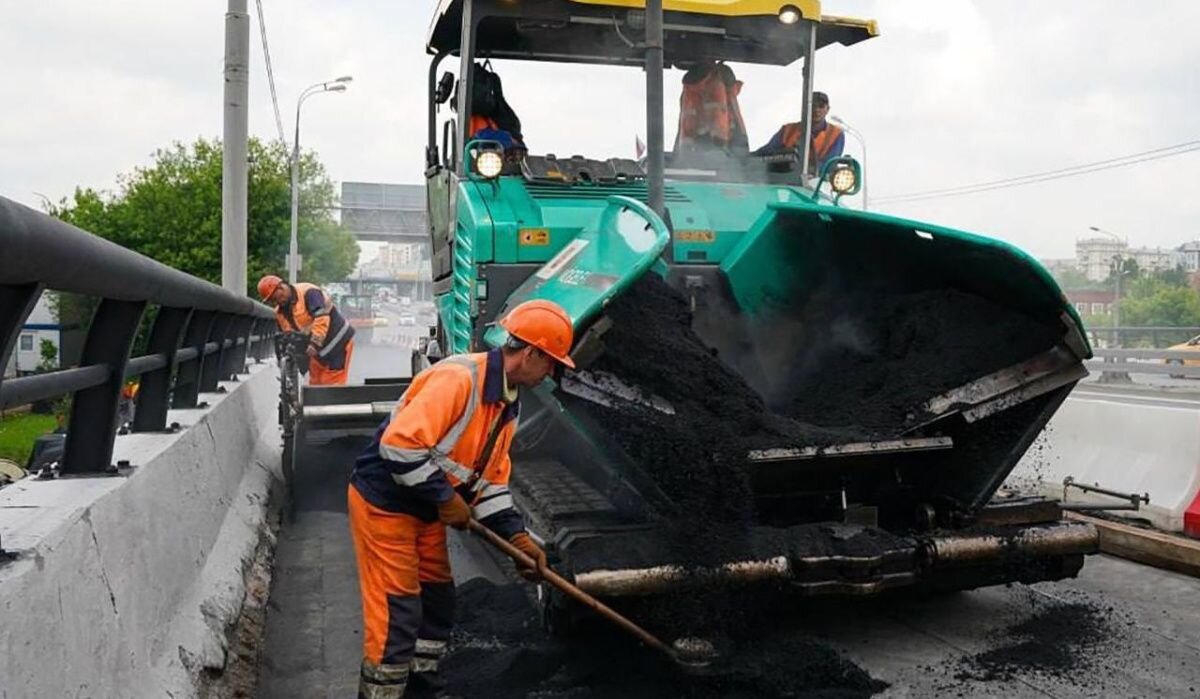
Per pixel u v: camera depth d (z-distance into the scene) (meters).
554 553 3.95
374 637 3.37
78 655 2.38
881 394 4.62
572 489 4.67
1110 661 4.12
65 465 3.21
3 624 1.97
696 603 3.85
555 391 3.82
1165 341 28.20
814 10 5.98
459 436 3.29
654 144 4.80
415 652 3.61
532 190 5.44
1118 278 42.94
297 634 4.60
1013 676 3.97
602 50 6.30
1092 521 5.95
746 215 5.41
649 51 4.77
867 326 5.22
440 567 3.60
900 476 4.64
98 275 2.62
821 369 5.28
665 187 5.59
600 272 4.14
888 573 4.04
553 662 4.02
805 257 5.17
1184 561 5.34
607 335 4.03
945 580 4.45
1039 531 4.35
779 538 3.96
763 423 4.13
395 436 3.17
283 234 30.09
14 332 2.26
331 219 33.84
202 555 4.19
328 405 7.75
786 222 4.99
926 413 4.30
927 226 4.29
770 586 4.07
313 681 4.03
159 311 4.28
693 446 3.88
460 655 4.15
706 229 5.22
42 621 2.18
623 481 4.12
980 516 4.53
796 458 3.98
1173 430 6.00
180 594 3.60
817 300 5.30
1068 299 4.19
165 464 3.73
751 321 5.25
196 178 27.73
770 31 6.09
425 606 3.62
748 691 3.75
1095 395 15.48
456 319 5.74
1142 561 5.59
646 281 4.43
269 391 9.79
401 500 3.38
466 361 3.34
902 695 3.79
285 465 7.32
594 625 4.00
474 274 5.13
